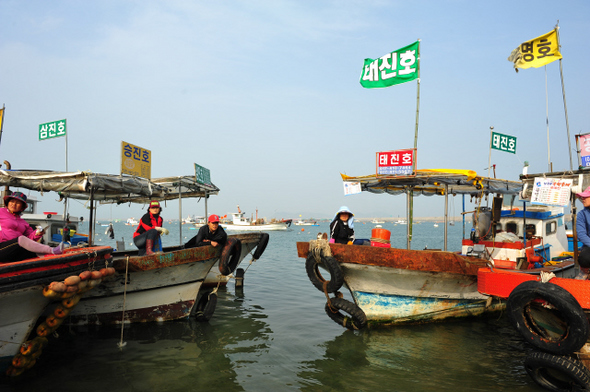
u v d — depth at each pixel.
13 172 8.20
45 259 5.57
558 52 7.98
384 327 8.19
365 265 7.54
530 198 6.90
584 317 4.79
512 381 5.64
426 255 7.34
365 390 5.33
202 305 9.51
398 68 9.12
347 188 9.32
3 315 5.33
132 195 12.95
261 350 6.90
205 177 13.92
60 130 11.80
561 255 10.91
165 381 5.58
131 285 8.05
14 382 5.51
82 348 6.95
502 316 9.25
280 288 13.12
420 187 11.28
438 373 5.91
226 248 8.96
